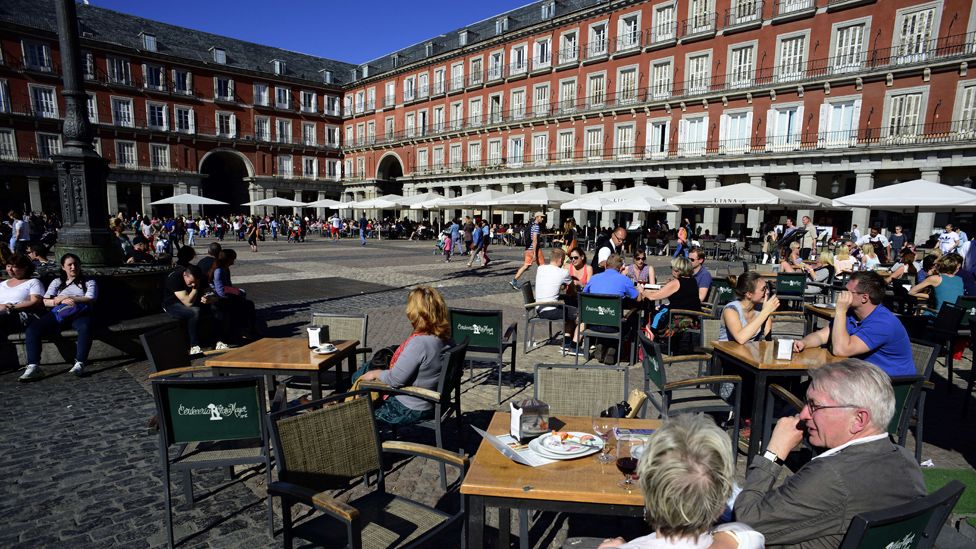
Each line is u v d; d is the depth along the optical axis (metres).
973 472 4.14
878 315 4.08
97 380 6.30
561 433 2.86
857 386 2.08
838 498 1.96
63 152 7.33
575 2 38.16
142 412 5.32
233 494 3.80
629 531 3.35
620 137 34.22
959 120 22.17
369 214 52.69
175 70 44.41
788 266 10.70
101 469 4.14
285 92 51.28
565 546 2.43
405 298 12.19
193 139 45.38
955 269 7.46
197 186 46.12
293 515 3.52
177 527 3.38
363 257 22.88
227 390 3.14
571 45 36.81
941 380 6.64
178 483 3.94
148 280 7.73
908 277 11.17
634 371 6.70
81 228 7.55
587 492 2.28
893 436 3.79
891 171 25.45
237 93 48.09
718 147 29.52
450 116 45.53
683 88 30.89
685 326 6.88
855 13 24.64
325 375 5.45
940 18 22.44
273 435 2.71
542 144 38.88
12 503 3.64
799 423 2.37
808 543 2.03
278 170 51.38
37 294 6.55
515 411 2.82
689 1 30.28
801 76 26.47
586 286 7.23
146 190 43.53
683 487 1.58
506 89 40.91
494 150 42.25
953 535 3.15
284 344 5.05
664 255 24.72
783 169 26.78
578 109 36.09
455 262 20.91
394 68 49.38
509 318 10.05
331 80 55.38
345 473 2.98
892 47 23.70
